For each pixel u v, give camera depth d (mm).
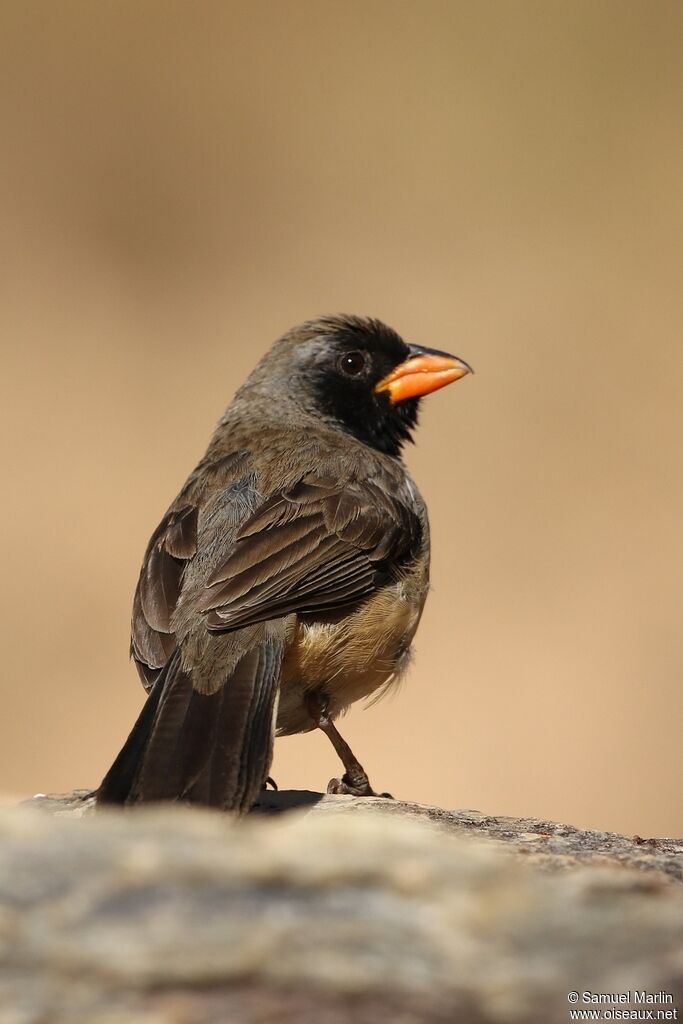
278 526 10805
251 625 10016
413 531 11445
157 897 5195
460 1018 4750
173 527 10945
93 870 5312
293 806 9547
